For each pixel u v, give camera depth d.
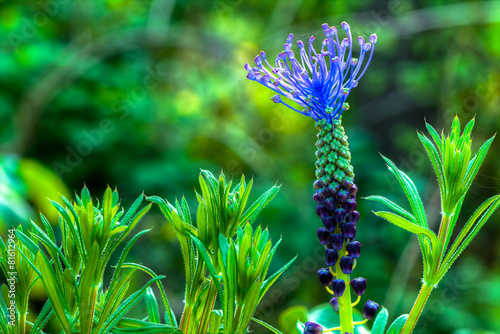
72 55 7.18
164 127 7.55
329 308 1.60
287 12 8.75
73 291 0.95
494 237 7.75
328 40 0.98
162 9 7.89
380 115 8.38
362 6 8.63
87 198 0.99
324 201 0.97
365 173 7.62
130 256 5.93
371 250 6.89
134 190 6.64
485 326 6.33
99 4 8.09
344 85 0.98
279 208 6.90
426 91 8.23
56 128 6.73
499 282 6.93
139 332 0.92
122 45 7.26
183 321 1.01
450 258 1.01
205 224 1.00
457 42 8.13
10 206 3.51
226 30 9.12
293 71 0.98
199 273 1.00
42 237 0.94
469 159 1.03
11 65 6.81
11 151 6.24
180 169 7.00
